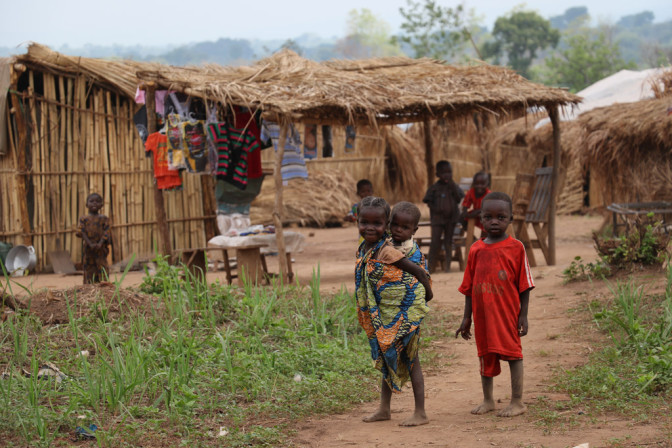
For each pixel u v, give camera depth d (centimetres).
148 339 914
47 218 2072
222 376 766
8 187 2042
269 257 2317
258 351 886
